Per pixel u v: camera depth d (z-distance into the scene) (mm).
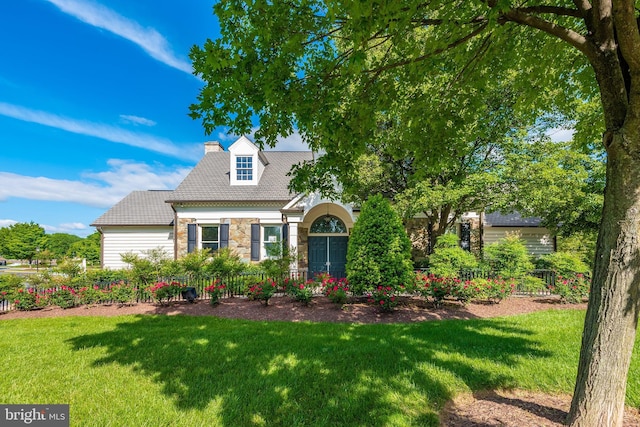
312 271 14578
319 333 6215
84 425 3131
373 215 8852
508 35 4094
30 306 8734
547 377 4070
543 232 15805
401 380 4004
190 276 10477
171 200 14734
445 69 4789
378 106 4164
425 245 15219
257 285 8906
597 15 2736
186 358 4871
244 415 3285
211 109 3504
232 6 3059
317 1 3389
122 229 15977
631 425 2980
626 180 2582
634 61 2385
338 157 4570
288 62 3627
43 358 4922
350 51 3703
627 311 2580
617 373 2604
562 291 9062
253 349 5238
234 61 3213
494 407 3373
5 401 3609
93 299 9055
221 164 17438
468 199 10969
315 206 13164
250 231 15109
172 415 3291
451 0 3285
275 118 3988
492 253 10320
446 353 4977
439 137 4828
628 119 2539
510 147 9641
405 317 7648
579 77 4820
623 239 2590
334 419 3189
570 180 9531
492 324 6836
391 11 2672
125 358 4898
